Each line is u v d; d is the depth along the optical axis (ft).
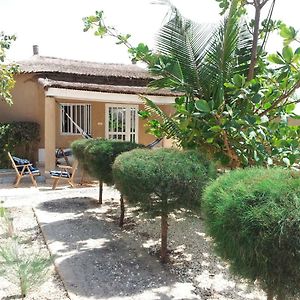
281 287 8.75
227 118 18.70
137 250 18.71
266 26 22.09
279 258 8.46
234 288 14.62
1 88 29.27
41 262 14.55
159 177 15.40
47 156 41.81
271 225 8.39
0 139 46.75
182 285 14.79
